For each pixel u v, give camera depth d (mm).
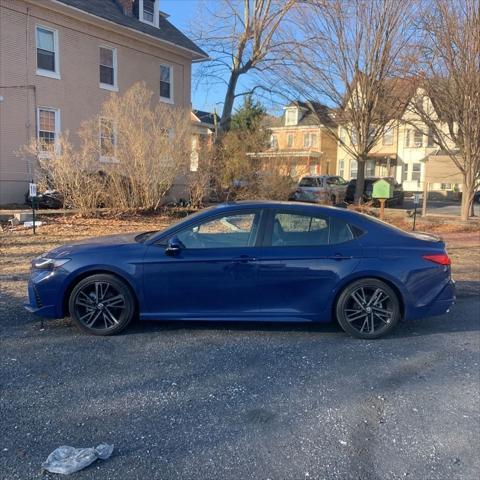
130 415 3607
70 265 5234
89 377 4254
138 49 22484
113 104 14070
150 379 4242
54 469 2895
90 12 19688
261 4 20641
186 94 25484
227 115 22438
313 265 5285
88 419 3535
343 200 24781
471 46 12891
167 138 14523
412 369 4629
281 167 17109
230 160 16359
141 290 5262
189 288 5277
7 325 5602
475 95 13172
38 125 18547
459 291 7680
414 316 5418
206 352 4918
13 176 17656
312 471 2982
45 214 13609
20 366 4457
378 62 16266
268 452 3174
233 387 4129
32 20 18016
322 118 19016
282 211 5465
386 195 14180
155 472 2930
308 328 5781
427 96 15031
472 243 12602
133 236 5855
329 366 4648
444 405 3912
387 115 16969
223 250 5305
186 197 16078
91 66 20375
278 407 3797
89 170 13758
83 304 5285
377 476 2959
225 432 3404
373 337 5418
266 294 5316
